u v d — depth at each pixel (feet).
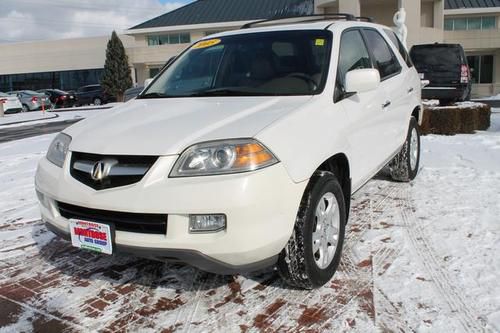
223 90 12.14
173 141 9.14
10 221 16.08
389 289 10.36
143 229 9.06
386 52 16.56
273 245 8.98
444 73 37.70
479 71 105.09
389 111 15.10
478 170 20.29
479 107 32.19
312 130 10.16
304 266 9.75
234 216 8.51
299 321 9.32
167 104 11.78
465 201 16.08
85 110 84.74
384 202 16.46
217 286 10.84
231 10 123.34
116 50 119.96
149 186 8.79
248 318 9.50
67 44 144.15
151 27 123.65
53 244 13.83
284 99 10.99
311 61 12.16
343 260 11.85
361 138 12.55
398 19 35.76
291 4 117.19
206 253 8.64
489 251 11.98
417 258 11.80
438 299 9.87
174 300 10.32
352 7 68.59
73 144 10.19
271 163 8.95
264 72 12.33
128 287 10.99
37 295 10.77
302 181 9.45
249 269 9.01
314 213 9.87
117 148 9.34
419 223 14.23
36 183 10.89
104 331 9.25
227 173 8.68
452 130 30.78
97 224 9.31
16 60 149.59
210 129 9.40
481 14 101.55
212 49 13.99
